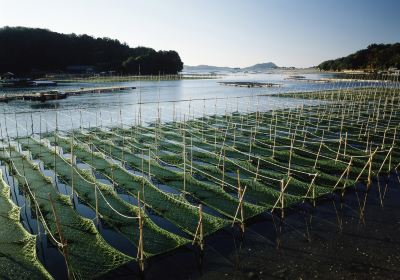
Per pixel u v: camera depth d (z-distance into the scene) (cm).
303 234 1269
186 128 3177
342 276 1032
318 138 2745
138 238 1222
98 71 13962
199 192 1627
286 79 15062
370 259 1112
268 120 3528
